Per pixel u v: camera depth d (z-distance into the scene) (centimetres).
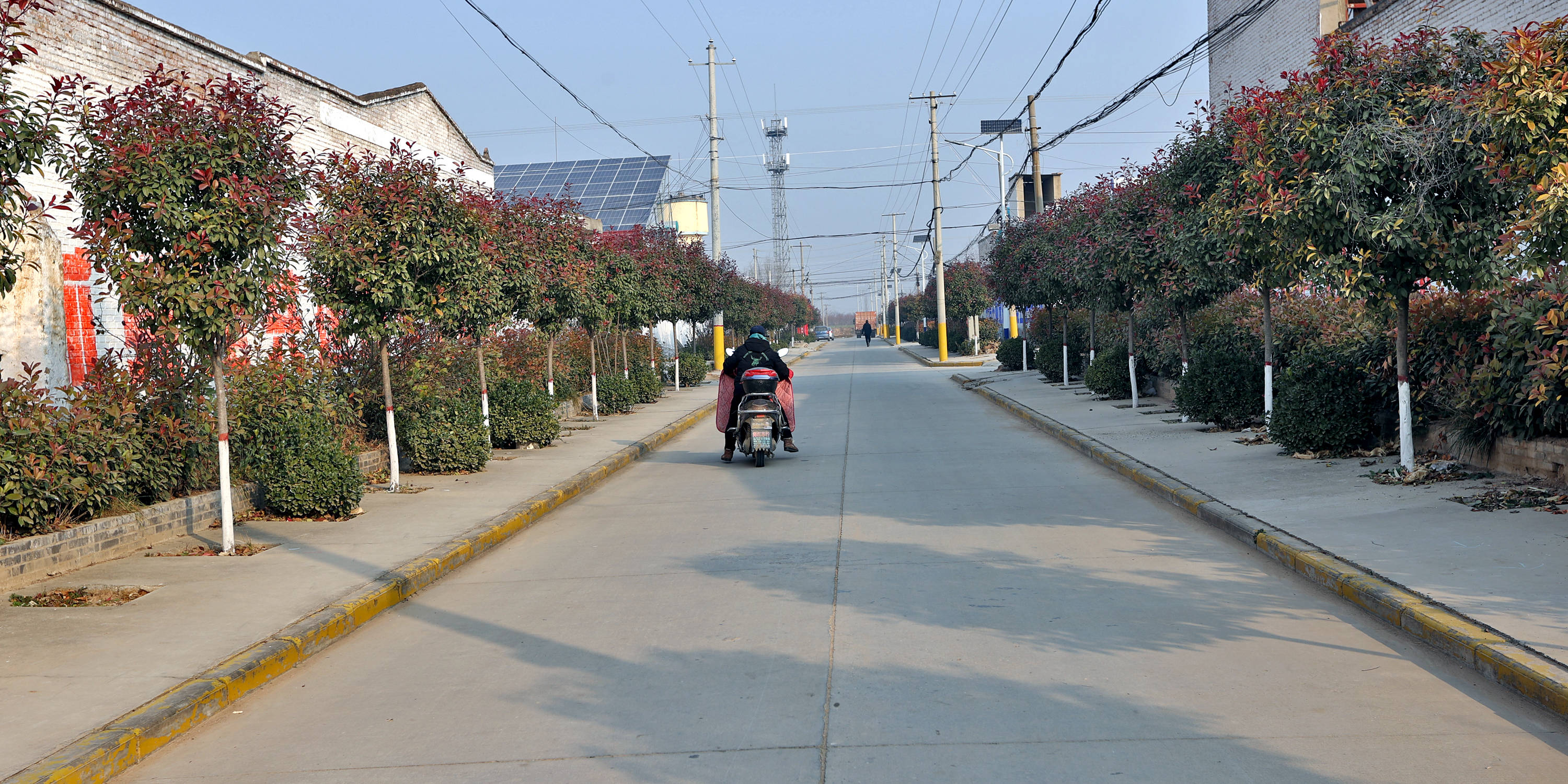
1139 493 1080
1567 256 639
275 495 1020
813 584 755
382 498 1168
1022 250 2575
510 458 1530
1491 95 707
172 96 852
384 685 575
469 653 628
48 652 605
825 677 551
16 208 714
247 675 573
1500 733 445
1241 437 1362
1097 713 483
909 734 468
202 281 839
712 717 500
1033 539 873
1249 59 2427
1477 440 964
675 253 3111
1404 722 459
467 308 1219
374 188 1130
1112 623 624
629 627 665
